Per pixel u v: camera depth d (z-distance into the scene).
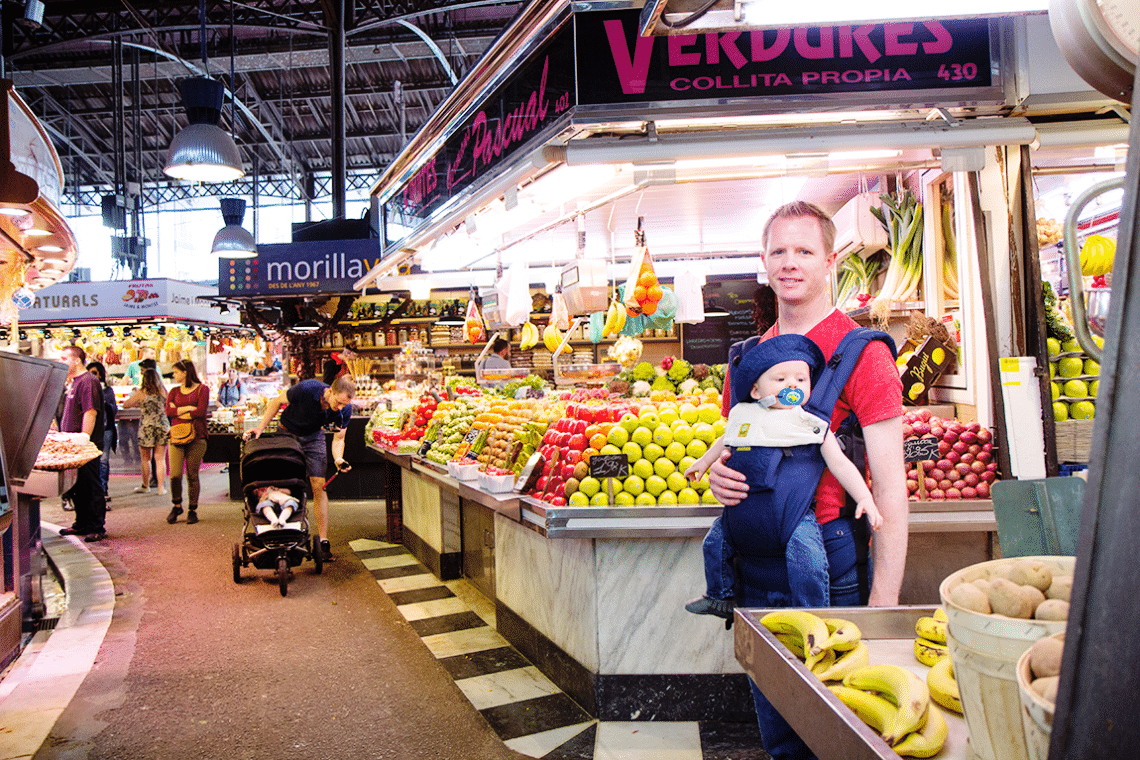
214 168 6.68
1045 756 0.72
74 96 18.52
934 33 2.65
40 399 3.54
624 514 2.89
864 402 1.66
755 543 1.63
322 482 5.98
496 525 4.16
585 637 3.07
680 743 2.78
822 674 1.22
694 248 6.52
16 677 3.54
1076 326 1.18
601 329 6.95
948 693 1.12
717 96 2.63
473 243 5.02
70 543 6.42
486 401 5.91
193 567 5.70
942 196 3.87
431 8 11.84
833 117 2.67
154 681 3.50
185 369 7.47
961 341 3.55
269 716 3.12
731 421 1.67
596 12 2.64
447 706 3.17
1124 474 0.56
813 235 1.78
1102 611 0.56
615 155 2.69
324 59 15.73
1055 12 1.17
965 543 3.04
